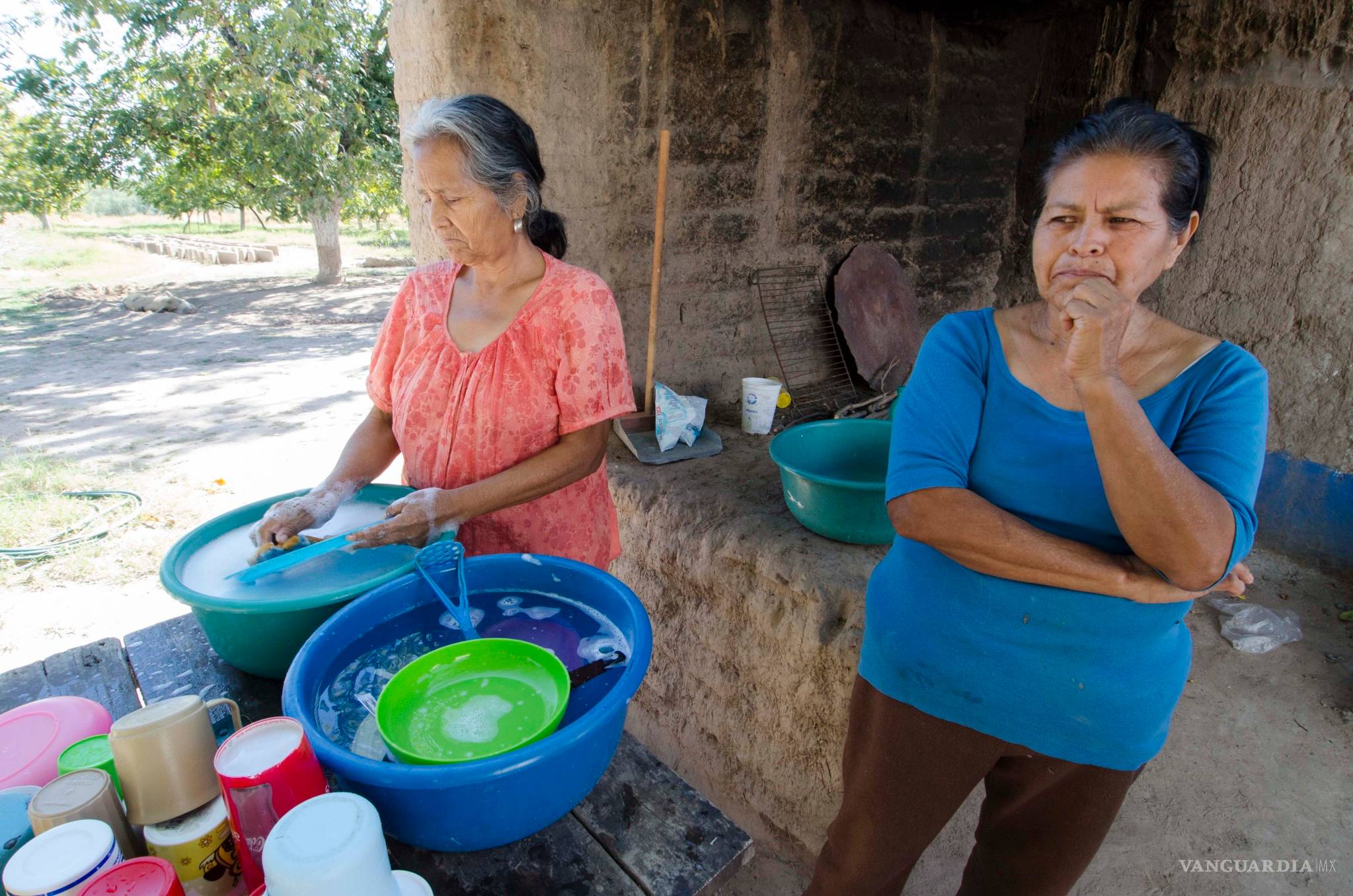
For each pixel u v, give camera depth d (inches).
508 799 32.4
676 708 99.0
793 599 82.1
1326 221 113.9
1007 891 48.6
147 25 375.2
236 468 183.8
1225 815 80.3
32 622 121.5
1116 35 135.3
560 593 47.7
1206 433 38.0
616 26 96.2
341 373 279.4
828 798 80.8
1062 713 41.8
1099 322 33.9
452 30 84.0
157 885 24.6
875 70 127.9
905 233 144.5
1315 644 106.1
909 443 44.0
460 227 49.5
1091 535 41.1
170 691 45.6
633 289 109.7
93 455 191.2
